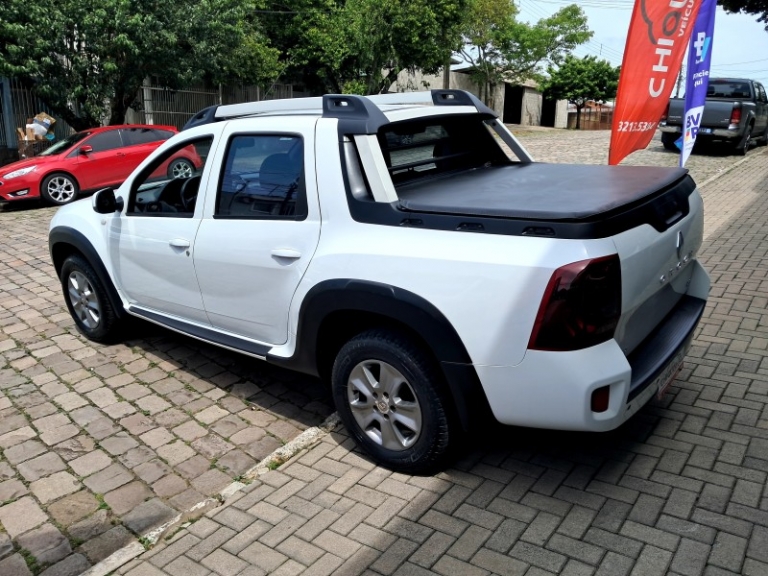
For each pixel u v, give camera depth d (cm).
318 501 334
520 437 380
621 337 311
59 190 1270
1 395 470
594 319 282
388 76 2708
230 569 291
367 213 336
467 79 3953
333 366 362
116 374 498
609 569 276
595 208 292
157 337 568
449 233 309
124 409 445
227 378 487
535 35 3472
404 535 304
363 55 2453
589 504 318
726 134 1536
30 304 671
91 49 1548
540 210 291
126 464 381
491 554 288
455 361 306
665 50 618
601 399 289
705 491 323
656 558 280
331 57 2416
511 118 4362
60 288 724
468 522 310
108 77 1609
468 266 298
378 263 323
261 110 427
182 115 2288
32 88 1702
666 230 327
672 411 399
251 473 362
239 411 439
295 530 313
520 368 293
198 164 429
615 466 347
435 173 409
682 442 366
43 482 366
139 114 2148
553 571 277
